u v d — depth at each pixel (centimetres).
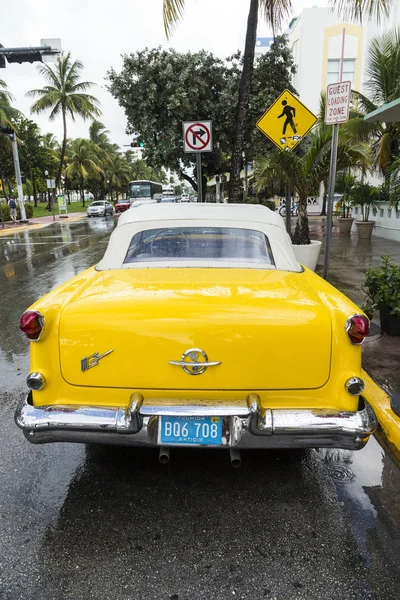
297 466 278
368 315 489
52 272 994
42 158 4316
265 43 3181
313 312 223
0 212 2452
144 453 293
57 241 1698
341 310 226
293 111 668
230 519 231
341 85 512
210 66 1455
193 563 203
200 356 217
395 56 1255
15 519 231
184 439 220
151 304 226
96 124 6041
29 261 1178
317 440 217
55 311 228
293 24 2730
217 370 219
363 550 209
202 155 1642
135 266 312
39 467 278
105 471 273
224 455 290
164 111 1424
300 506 241
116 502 245
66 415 219
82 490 255
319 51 2420
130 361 221
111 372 222
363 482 262
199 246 326
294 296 240
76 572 199
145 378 221
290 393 222
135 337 219
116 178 7438
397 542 214
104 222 2897
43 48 1269
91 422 215
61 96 3600
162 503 244
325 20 2381
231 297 233
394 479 265
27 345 512
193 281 266
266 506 241
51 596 187
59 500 246
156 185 4612
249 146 1551
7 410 355
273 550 210
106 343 221
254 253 320
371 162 788
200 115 1486
